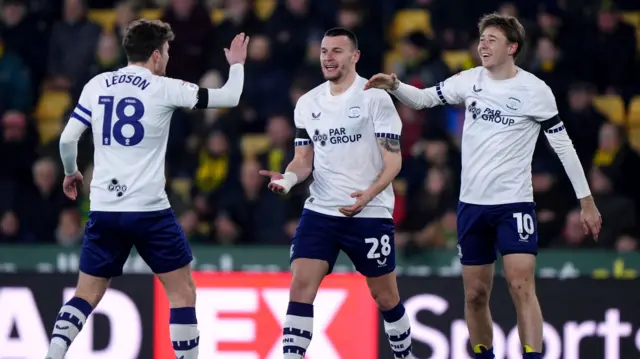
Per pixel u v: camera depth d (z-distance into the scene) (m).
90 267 23.64
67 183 24.44
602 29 45.56
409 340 25.48
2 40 46.81
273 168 39.03
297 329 23.86
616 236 37.69
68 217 38.66
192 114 41.75
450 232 37.19
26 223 39.47
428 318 29.86
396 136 24.16
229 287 29.92
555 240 37.41
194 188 39.78
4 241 39.12
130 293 29.70
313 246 24.22
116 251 23.69
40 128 45.88
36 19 46.91
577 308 29.81
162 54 24.06
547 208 37.81
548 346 29.77
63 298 29.73
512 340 29.62
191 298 23.92
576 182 24.42
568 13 45.84
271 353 29.75
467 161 24.53
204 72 43.97
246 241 38.25
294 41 44.06
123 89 23.41
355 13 44.16
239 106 42.25
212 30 44.28
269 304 29.83
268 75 43.12
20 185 40.28
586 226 24.53
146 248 23.66
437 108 40.94
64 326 23.19
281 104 42.66
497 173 24.11
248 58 43.53
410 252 35.59
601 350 29.73
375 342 29.59
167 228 23.52
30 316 29.73
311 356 29.67
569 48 45.09
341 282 29.75
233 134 41.31
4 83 45.50
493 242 24.80
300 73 42.53
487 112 24.23
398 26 48.69
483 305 24.95
